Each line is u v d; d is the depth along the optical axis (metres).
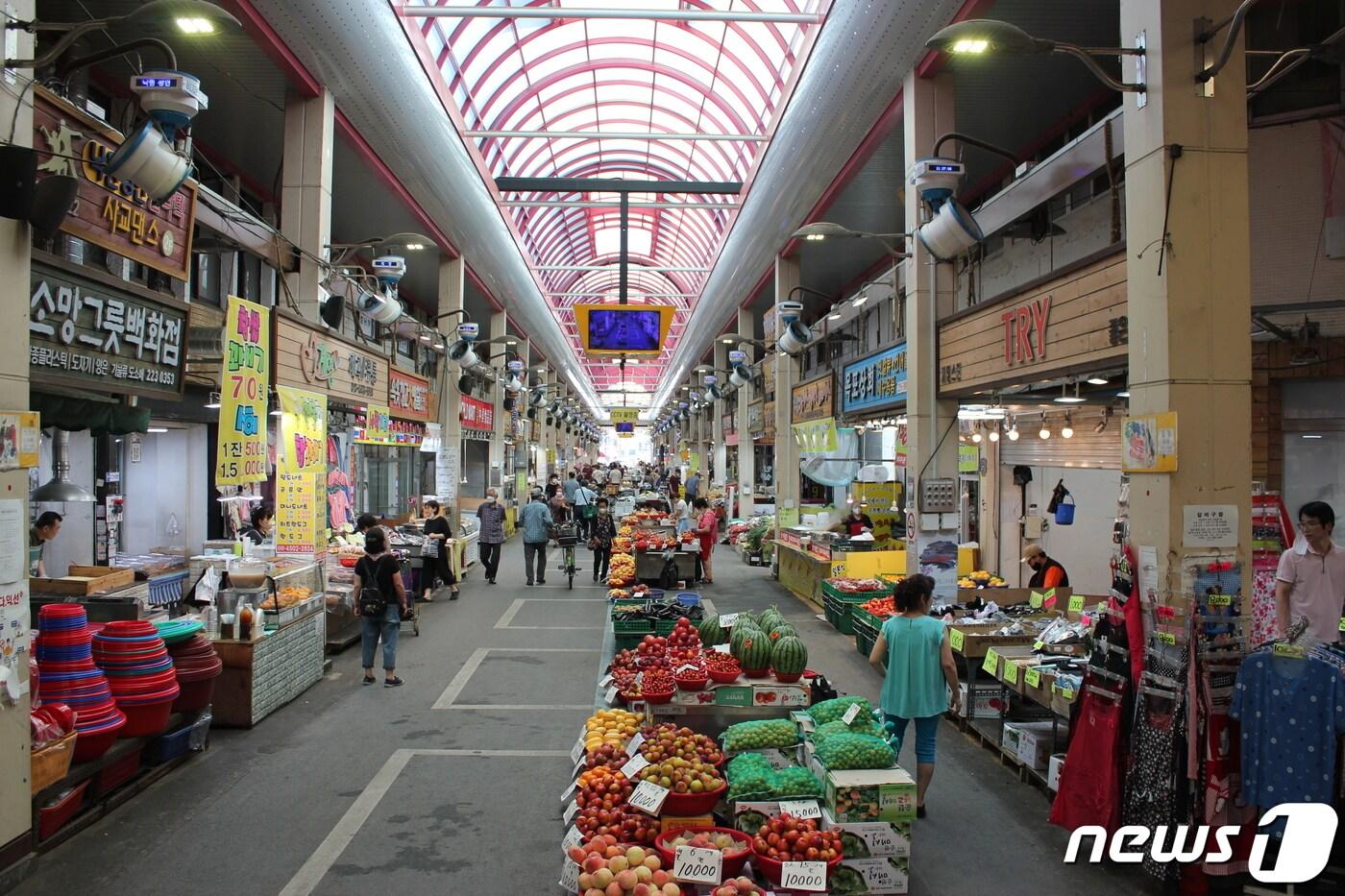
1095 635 4.69
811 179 12.80
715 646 6.50
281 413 7.88
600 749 4.66
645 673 5.61
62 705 4.66
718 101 16.92
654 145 22.05
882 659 5.18
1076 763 4.61
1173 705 4.15
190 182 5.99
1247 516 4.42
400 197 13.15
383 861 4.36
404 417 14.12
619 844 3.66
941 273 8.87
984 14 7.88
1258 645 4.22
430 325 24.73
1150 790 4.20
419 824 4.83
